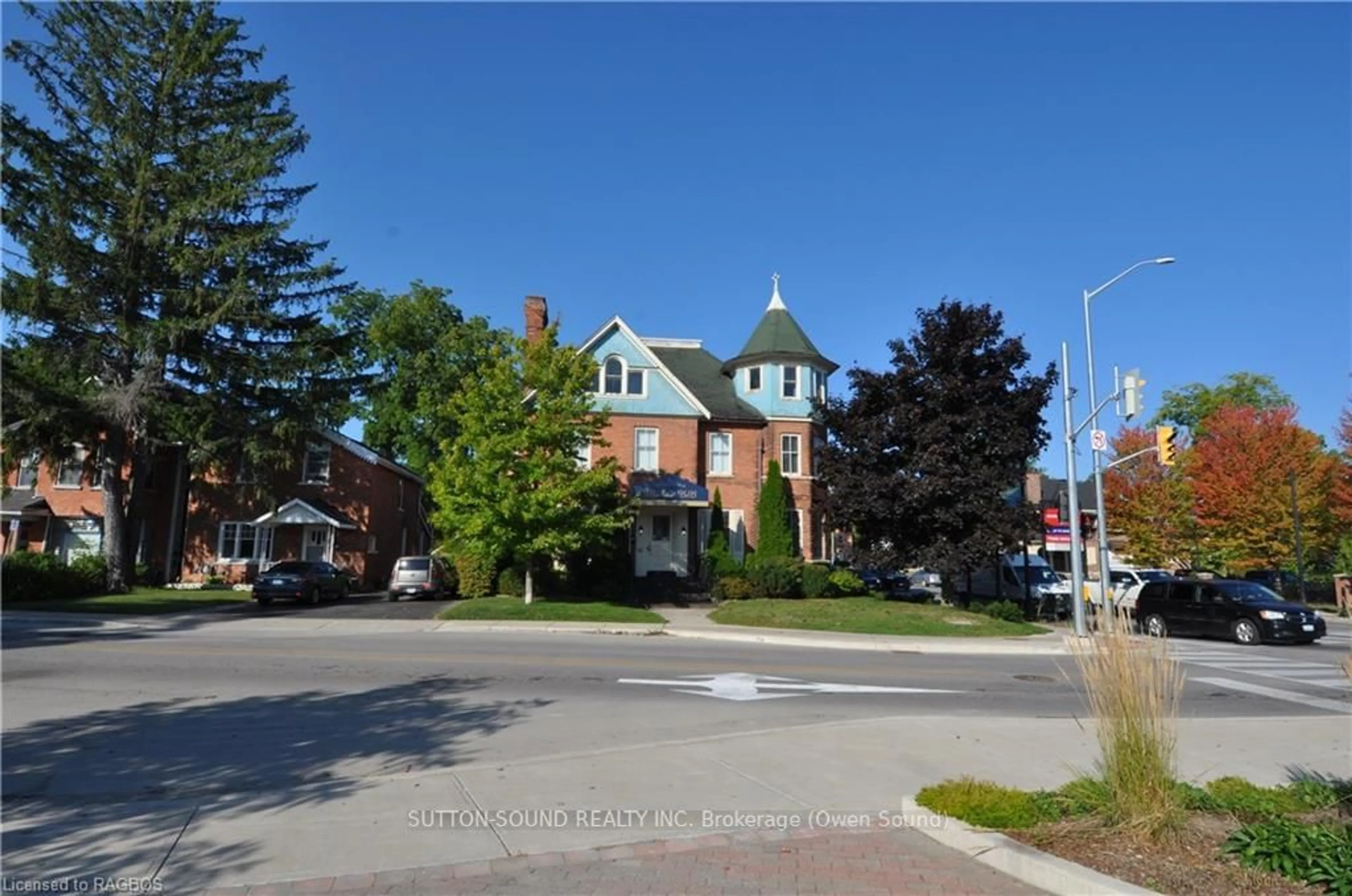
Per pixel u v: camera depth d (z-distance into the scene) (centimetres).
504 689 1191
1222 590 2214
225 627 2109
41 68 2802
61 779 718
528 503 2367
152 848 544
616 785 693
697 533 3309
